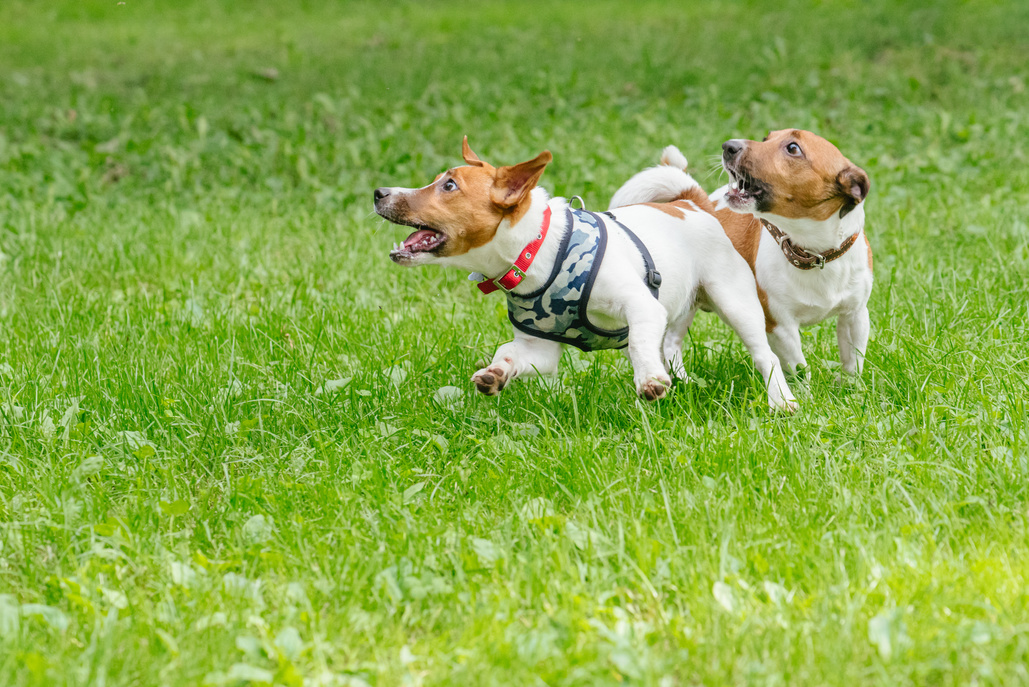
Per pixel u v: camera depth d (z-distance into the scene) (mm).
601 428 6602
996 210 11391
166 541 5449
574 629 4465
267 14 31547
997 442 5895
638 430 6355
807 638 4258
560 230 6207
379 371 7371
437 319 8969
